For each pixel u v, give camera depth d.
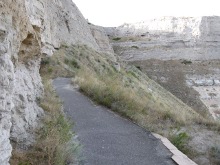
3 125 3.60
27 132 6.00
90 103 11.60
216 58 70.69
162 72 61.41
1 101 3.49
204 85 55.34
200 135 9.69
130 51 70.69
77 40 41.22
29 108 6.79
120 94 11.61
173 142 8.15
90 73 23.78
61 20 37.72
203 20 75.62
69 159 5.57
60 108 9.71
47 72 21.55
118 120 9.59
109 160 6.07
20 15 5.79
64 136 6.05
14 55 5.60
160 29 80.38
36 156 5.13
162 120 10.65
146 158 6.42
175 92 52.12
